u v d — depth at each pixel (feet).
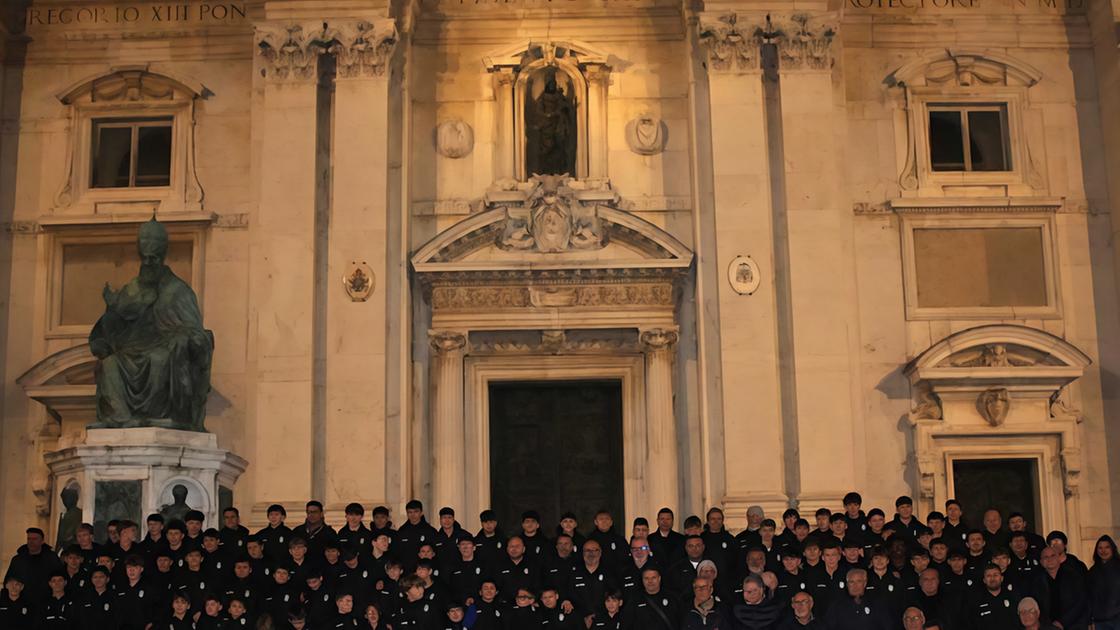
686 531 63.87
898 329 88.69
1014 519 61.62
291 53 86.22
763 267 84.33
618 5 91.81
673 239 86.22
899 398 88.02
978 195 90.38
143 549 62.95
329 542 64.49
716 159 85.46
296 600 60.54
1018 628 55.98
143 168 91.40
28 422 88.48
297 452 82.23
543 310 86.48
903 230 89.56
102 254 90.17
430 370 86.69
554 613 57.77
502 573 61.41
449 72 91.15
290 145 85.40
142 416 71.31
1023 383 86.69
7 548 87.15
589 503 87.97
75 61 92.17
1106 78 91.09
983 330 86.58
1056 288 89.66
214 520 71.67
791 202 85.20
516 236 86.79
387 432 83.51
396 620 57.93
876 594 56.08
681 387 86.79
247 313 88.69
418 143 90.22
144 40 92.02
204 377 74.13
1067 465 86.69
